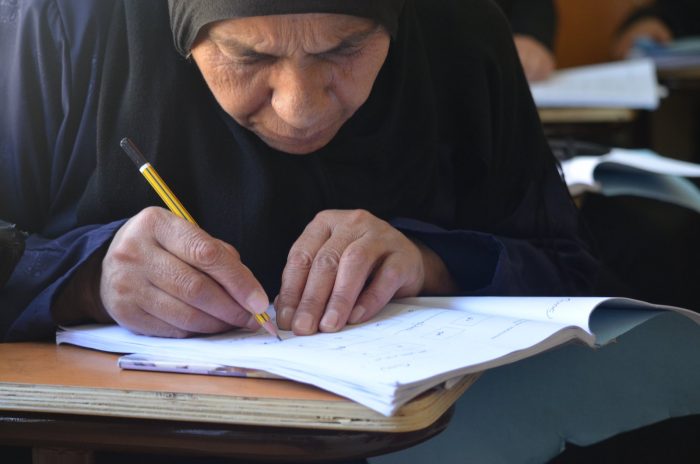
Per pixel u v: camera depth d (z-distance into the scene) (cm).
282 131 134
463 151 173
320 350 108
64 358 120
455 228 175
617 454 182
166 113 148
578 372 142
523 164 179
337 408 97
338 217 137
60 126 154
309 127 129
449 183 172
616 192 193
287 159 152
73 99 152
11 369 113
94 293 134
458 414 135
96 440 105
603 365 143
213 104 150
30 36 153
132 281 123
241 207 148
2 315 138
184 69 149
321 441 98
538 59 337
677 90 388
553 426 140
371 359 102
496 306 131
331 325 120
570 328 114
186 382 105
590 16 445
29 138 154
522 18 352
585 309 122
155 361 111
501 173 176
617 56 446
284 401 98
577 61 446
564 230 174
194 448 102
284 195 152
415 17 165
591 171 193
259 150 149
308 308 123
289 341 115
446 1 173
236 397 100
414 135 164
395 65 158
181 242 123
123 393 103
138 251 124
